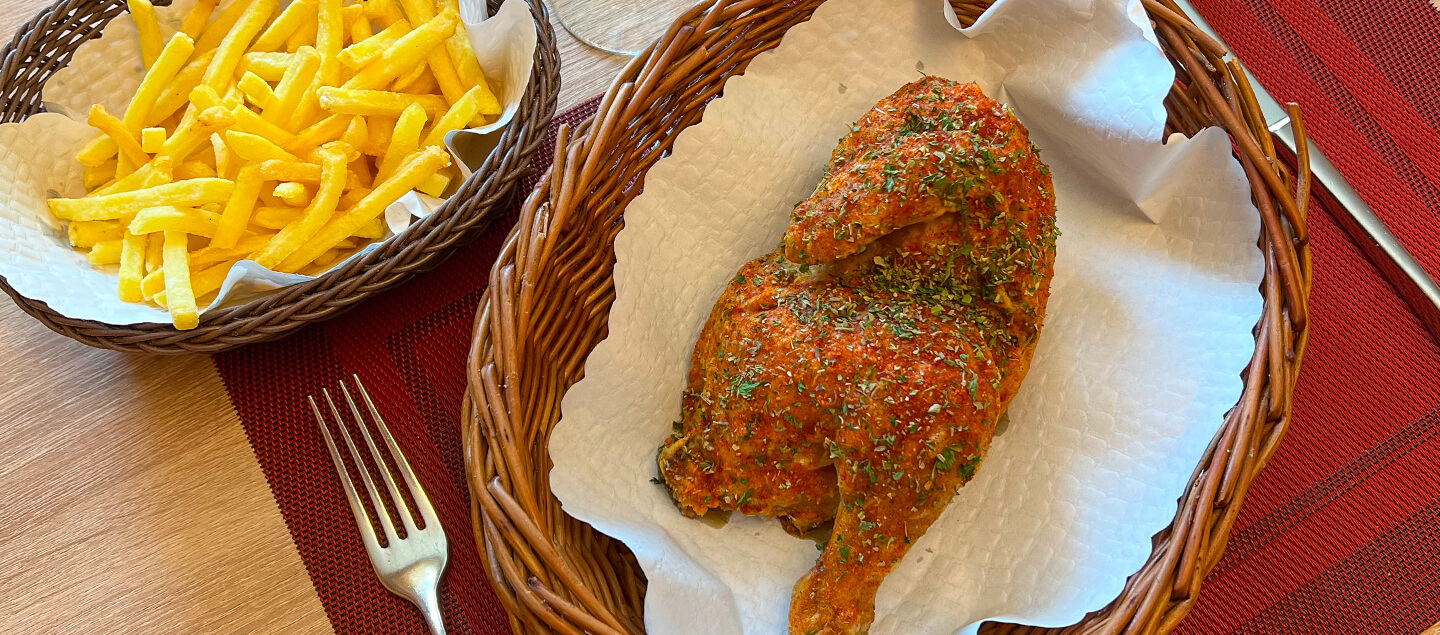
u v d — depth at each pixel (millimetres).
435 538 627
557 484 604
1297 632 623
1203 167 625
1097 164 646
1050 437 629
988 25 648
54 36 659
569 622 575
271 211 649
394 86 667
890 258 607
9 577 630
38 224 644
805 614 594
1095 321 638
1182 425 615
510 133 629
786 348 594
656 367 632
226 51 662
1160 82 622
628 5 698
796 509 612
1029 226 601
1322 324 652
